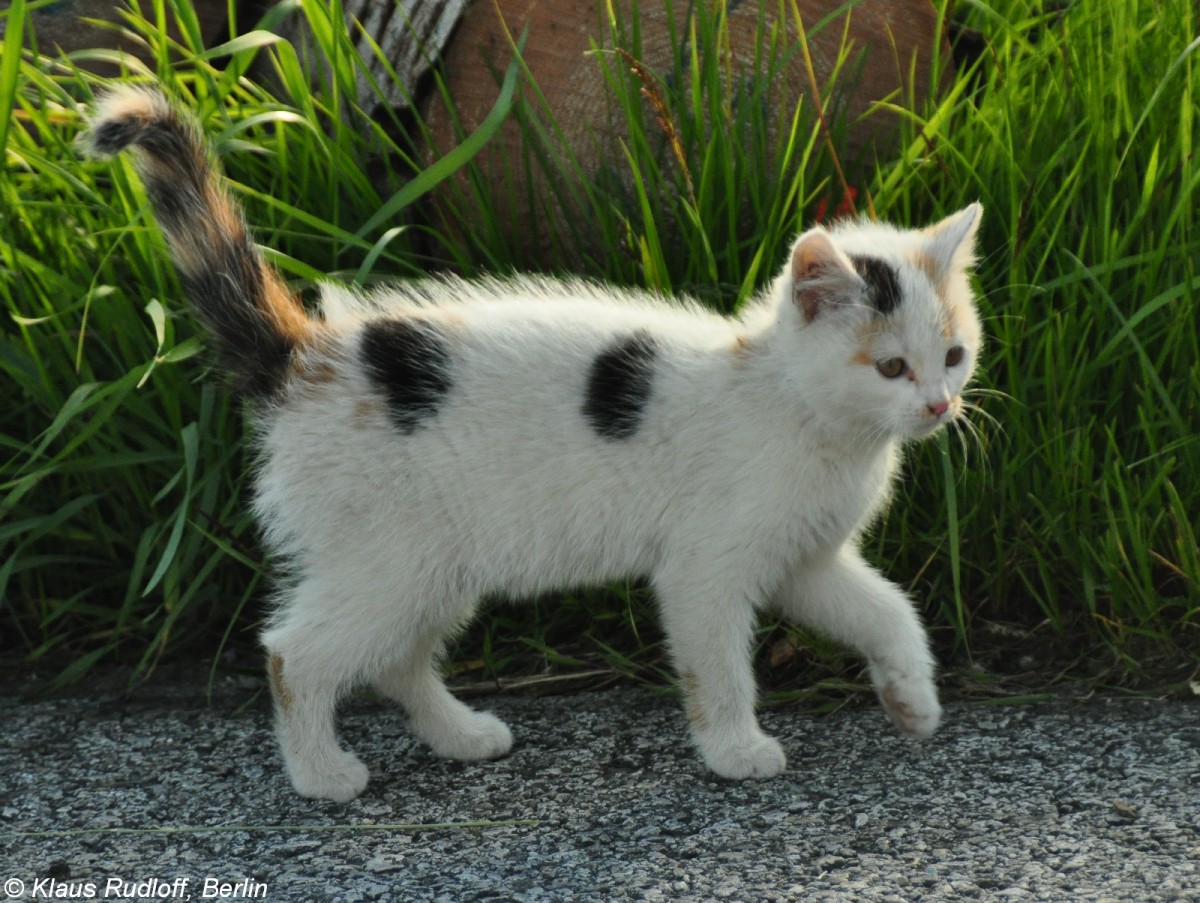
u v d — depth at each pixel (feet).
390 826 9.27
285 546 10.04
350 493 9.57
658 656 11.82
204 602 12.35
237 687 11.77
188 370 12.17
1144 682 10.75
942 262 9.74
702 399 9.71
